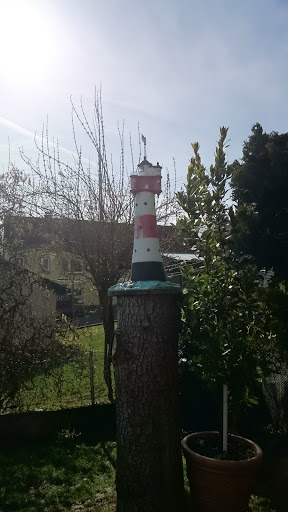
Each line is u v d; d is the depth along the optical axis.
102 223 7.41
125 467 3.67
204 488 3.57
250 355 4.01
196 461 3.61
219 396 4.26
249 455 3.84
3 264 6.70
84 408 6.48
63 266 8.54
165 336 3.73
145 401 3.63
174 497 3.66
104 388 7.91
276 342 4.11
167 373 3.72
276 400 5.94
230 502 3.52
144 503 3.57
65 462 5.32
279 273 5.04
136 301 3.70
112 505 4.18
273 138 5.15
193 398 6.43
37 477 4.88
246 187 5.10
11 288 6.64
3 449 5.75
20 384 6.39
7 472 5.00
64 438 6.11
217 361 3.93
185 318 4.18
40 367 6.47
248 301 4.09
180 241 4.47
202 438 4.31
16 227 7.06
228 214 4.47
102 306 7.45
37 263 7.72
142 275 3.86
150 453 3.61
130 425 3.66
